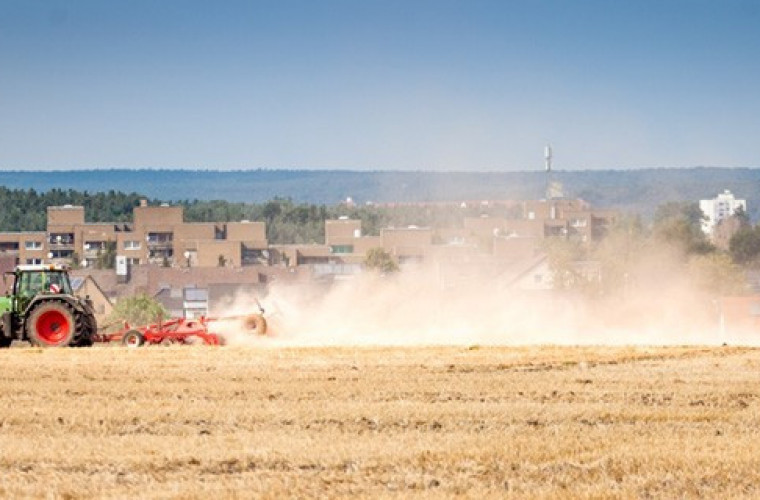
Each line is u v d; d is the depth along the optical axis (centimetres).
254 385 7131
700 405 6462
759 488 4725
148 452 5294
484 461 5116
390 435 5628
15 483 4788
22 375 7581
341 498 4591
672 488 4722
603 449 5303
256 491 4681
